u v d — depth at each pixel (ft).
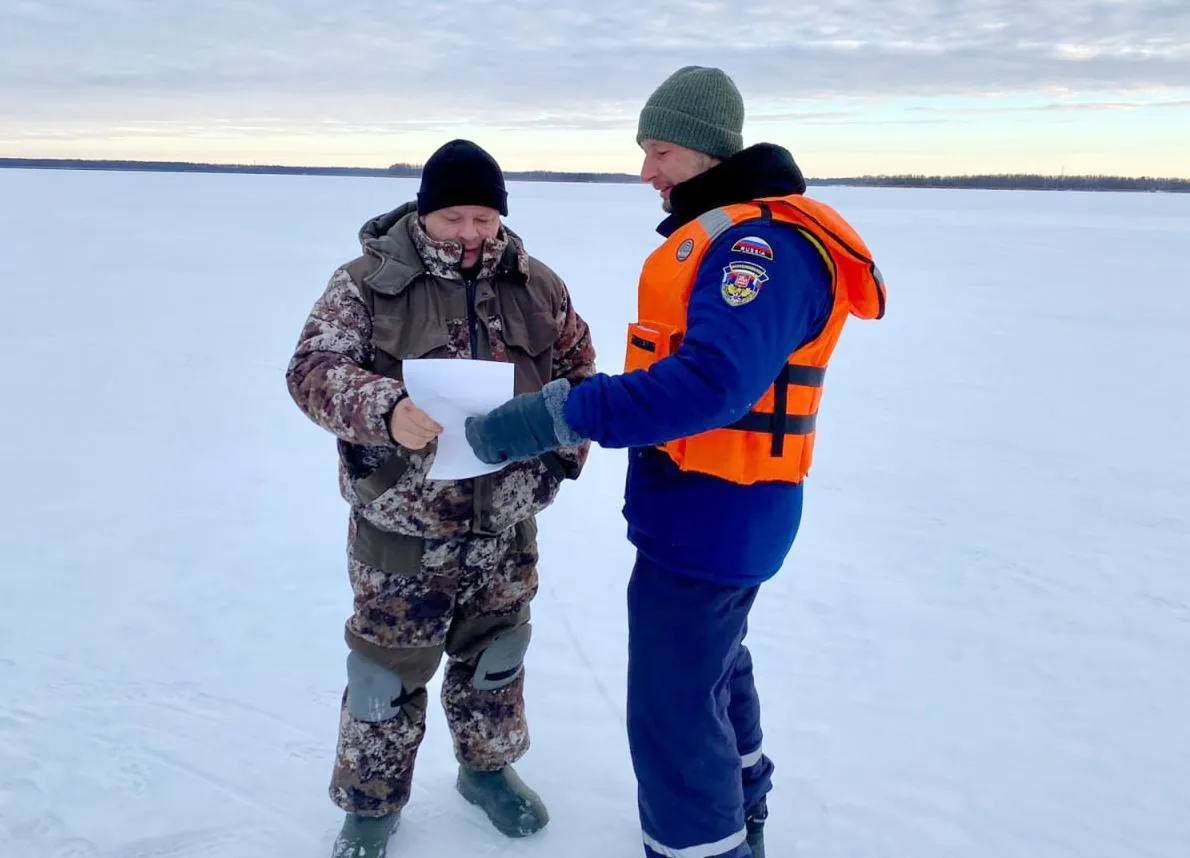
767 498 5.72
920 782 8.10
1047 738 8.86
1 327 29.48
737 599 5.95
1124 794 8.00
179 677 9.37
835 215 5.57
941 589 12.37
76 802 7.34
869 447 19.38
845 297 5.65
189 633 10.34
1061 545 14.02
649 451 5.99
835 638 10.90
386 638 6.39
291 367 6.02
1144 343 32.65
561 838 7.20
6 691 8.98
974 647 10.71
